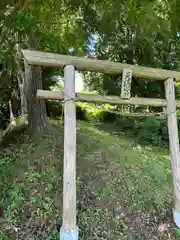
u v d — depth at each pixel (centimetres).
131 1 360
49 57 296
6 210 293
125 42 754
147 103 337
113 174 369
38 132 452
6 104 693
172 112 339
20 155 380
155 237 301
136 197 343
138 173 385
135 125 656
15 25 296
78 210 309
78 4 404
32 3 362
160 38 700
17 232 273
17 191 311
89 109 840
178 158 327
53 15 424
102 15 422
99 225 298
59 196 318
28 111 464
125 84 324
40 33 375
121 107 792
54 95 299
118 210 321
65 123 290
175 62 809
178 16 359
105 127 711
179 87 802
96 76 884
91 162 383
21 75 570
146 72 335
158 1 368
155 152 530
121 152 440
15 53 402
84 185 342
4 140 435
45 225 284
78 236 277
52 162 367
